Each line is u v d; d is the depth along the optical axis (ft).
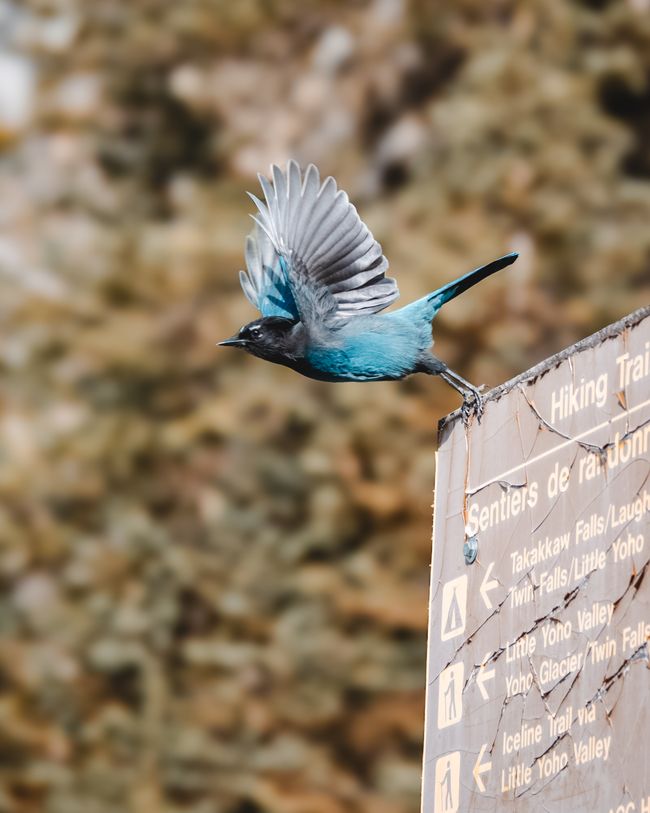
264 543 52.75
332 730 51.03
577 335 55.36
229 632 52.03
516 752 19.94
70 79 62.80
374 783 50.62
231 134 60.90
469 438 22.08
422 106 61.62
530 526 20.57
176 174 61.98
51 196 60.70
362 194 60.03
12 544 52.54
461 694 21.11
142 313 55.72
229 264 55.93
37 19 63.62
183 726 50.75
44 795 50.39
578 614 19.44
